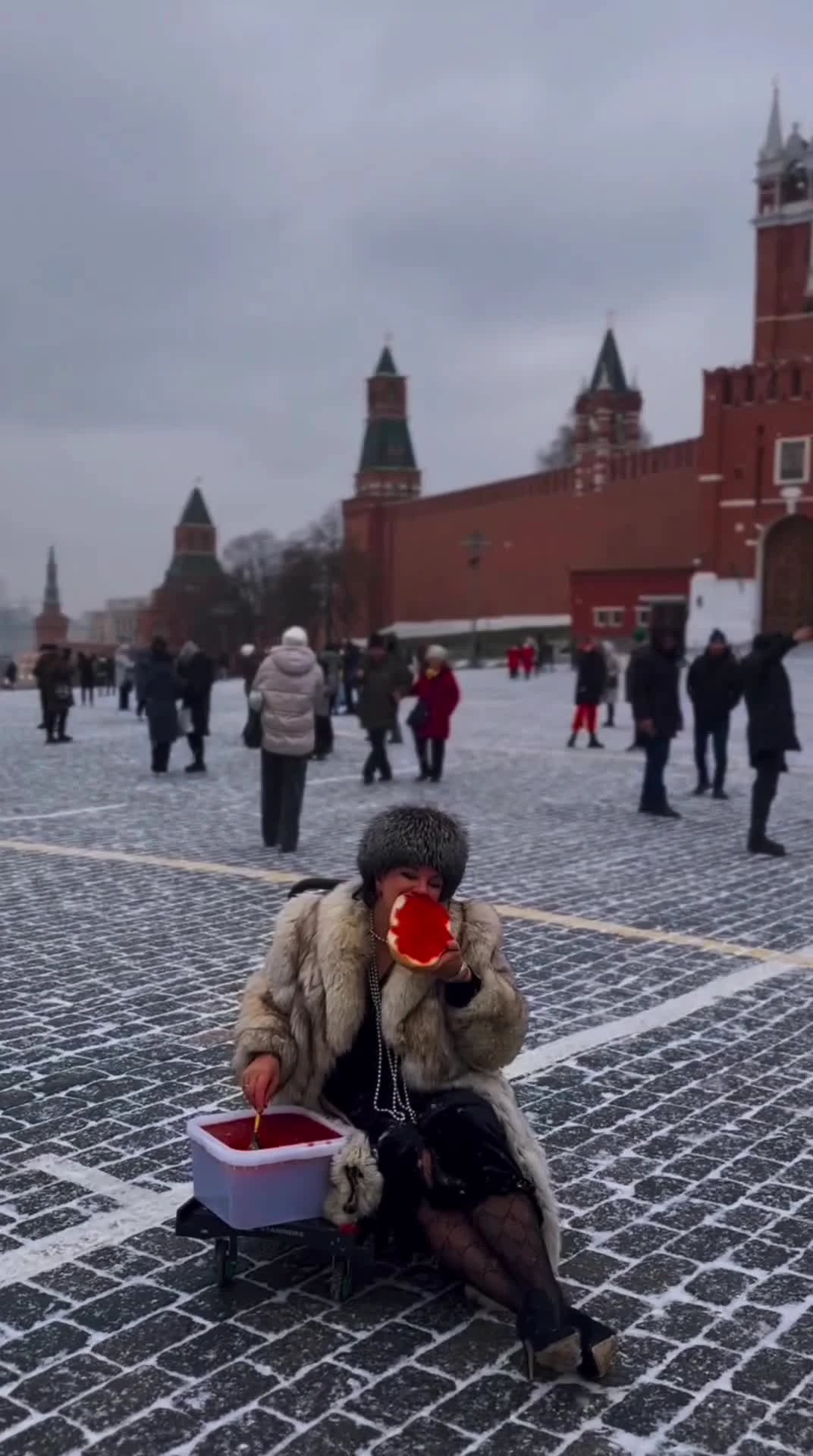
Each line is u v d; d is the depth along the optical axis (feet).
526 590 238.89
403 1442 9.64
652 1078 17.67
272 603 331.77
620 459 215.92
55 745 71.10
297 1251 12.60
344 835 39.19
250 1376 10.48
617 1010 20.80
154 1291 11.81
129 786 51.60
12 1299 11.68
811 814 43.91
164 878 31.89
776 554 180.04
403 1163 11.14
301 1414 9.97
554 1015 20.53
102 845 37.14
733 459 181.98
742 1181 14.40
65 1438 9.66
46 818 42.60
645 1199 13.94
